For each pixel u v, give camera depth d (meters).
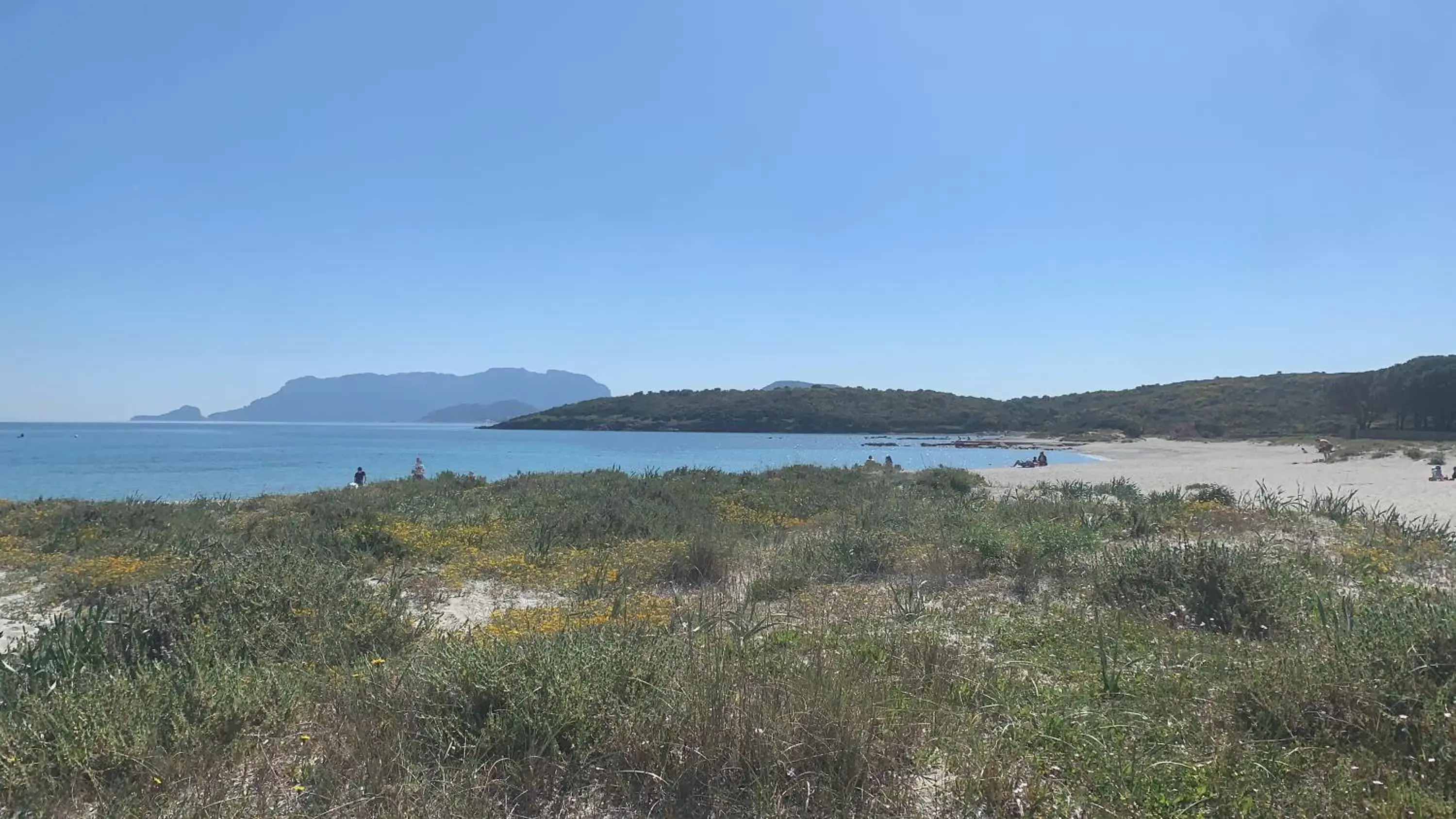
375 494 18.83
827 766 3.67
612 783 3.68
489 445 90.56
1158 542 9.62
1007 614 7.11
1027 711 4.50
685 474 23.27
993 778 3.61
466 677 4.20
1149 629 6.39
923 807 3.54
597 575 9.19
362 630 6.05
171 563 9.98
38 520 14.40
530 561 10.42
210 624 5.80
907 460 57.94
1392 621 5.00
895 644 5.67
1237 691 4.55
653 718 3.92
